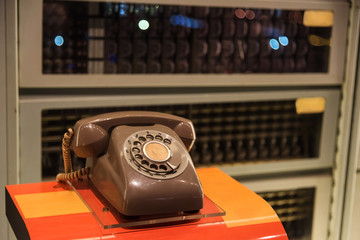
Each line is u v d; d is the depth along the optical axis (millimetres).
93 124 1073
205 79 2139
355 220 2529
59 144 2070
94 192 1116
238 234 995
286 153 2451
